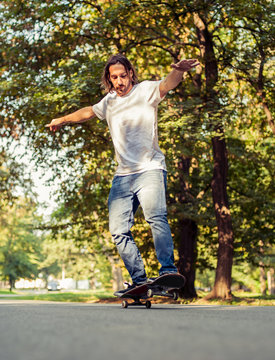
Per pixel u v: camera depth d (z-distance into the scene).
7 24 13.56
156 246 3.54
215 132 11.45
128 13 12.26
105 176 15.69
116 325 1.87
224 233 13.20
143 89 3.76
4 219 28.73
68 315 2.50
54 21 13.14
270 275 32.03
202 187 17.17
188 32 14.14
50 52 13.55
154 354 1.10
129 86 3.83
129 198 3.73
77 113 4.06
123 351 1.16
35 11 13.46
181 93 13.66
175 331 1.64
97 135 13.23
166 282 3.37
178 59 14.05
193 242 16.02
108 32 13.23
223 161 13.52
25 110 12.09
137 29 13.01
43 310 3.10
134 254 3.66
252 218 17.62
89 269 54.88
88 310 3.13
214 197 13.48
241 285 43.38
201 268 18.78
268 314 2.72
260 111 14.62
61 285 75.19
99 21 12.02
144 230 15.38
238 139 16.23
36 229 18.09
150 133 3.72
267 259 23.55
